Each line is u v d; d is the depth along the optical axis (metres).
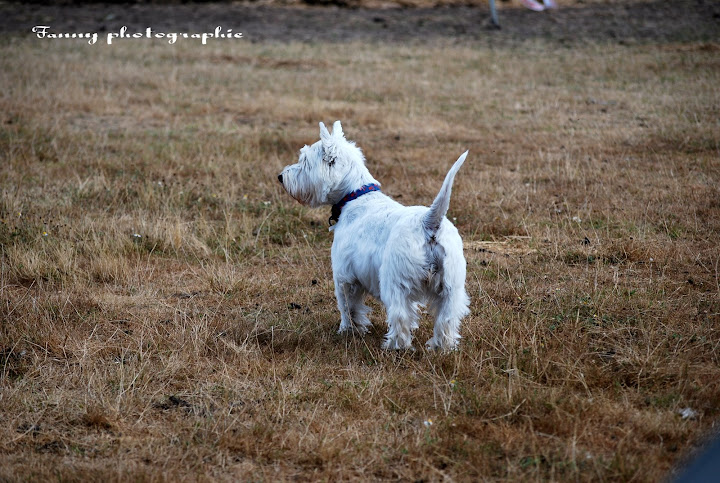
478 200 13.10
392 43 34.28
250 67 27.89
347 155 7.91
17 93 21.77
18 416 6.36
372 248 7.39
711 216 11.79
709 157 15.29
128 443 6.01
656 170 14.72
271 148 17.08
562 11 42.19
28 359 7.48
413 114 20.34
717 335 7.66
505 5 45.03
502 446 5.84
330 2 45.44
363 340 7.88
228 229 11.47
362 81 25.20
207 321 8.37
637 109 20.53
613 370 7.05
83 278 9.74
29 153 15.77
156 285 9.70
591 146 16.80
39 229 11.27
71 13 41.53
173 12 42.53
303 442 5.94
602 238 11.04
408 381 6.92
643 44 32.28
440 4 45.75
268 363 7.38
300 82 25.12
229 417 6.32
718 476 3.99
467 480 5.41
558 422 6.07
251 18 41.00
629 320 8.05
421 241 6.95
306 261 10.57
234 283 9.57
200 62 28.59
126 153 16.27
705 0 43.12
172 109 21.09
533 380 6.88
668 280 9.30
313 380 7.05
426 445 5.82
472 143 17.66
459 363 6.99
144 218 11.95
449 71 27.33
